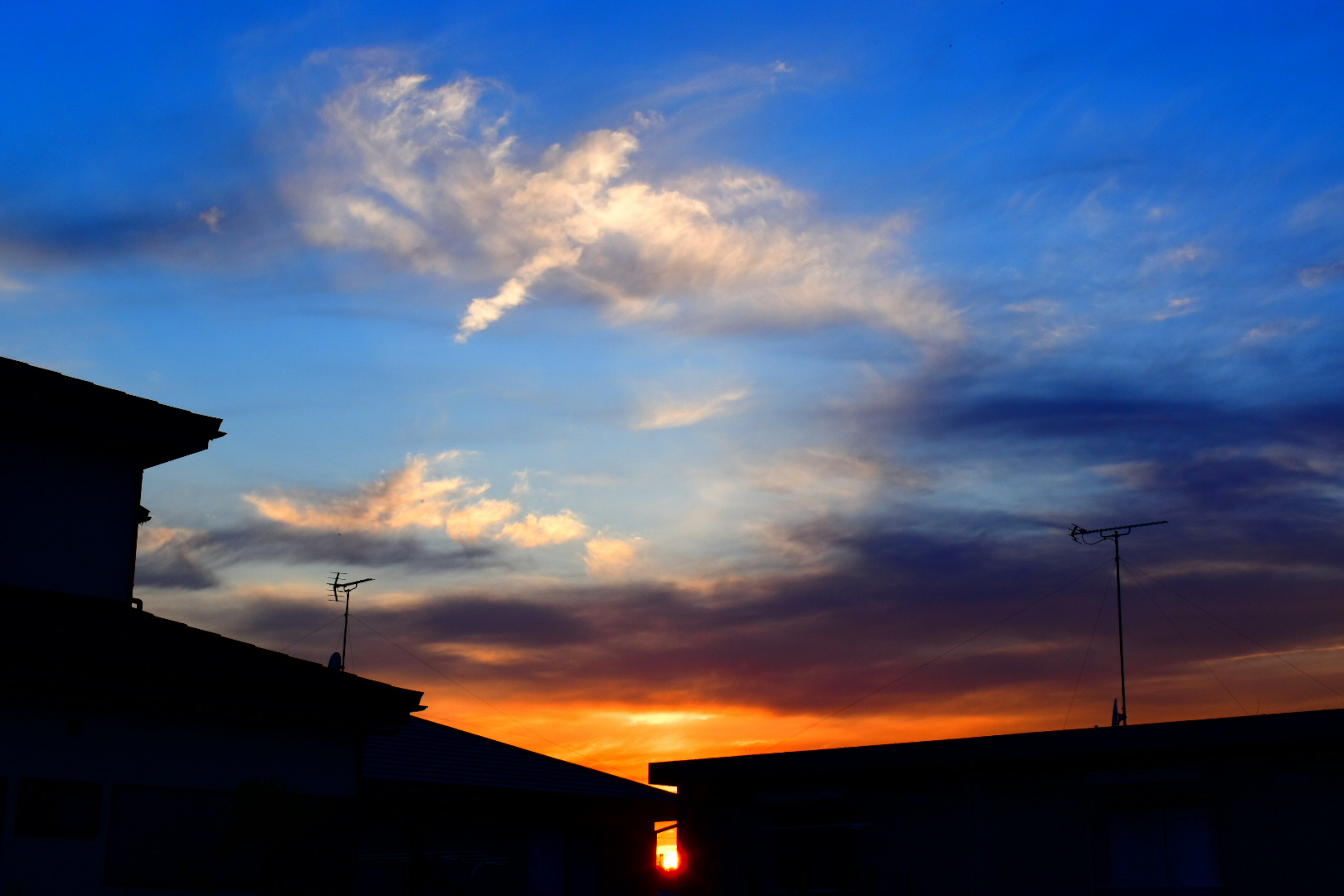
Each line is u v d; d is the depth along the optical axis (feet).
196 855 47.06
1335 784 57.98
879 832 71.61
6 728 43.21
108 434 55.93
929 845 69.62
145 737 46.98
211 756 48.75
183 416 58.23
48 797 43.62
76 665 44.60
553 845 83.15
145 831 45.83
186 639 51.78
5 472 52.80
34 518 53.16
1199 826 61.77
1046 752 65.92
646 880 88.22
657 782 80.89
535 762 90.12
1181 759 62.85
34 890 42.32
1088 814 64.90
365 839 72.02
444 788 75.46
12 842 42.24
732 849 77.00
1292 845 58.44
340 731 53.47
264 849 49.26
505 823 80.23
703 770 78.48
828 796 73.77
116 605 53.67
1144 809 63.77
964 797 69.36
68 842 43.70
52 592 52.44
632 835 88.69
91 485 55.57
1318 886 57.26
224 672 49.08
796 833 74.79
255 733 50.47
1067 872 64.85
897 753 70.95
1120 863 63.62
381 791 72.18
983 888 67.10
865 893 70.59
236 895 47.98
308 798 48.93
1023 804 67.31
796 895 72.84
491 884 77.56
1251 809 60.03
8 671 43.27
